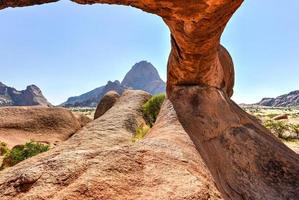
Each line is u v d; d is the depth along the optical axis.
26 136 25.66
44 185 3.64
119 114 21.56
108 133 16.62
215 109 9.72
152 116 24.09
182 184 4.23
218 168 6.65
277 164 7.55
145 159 4.65
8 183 3.84
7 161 17.28
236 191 6.26
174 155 5.16
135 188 3.93
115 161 4.32
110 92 34.69
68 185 3.69
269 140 8.95
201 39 8.58
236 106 11.58
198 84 11.30
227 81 14.23
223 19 7.54
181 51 9.98
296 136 26.88
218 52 11.98
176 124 8.35
